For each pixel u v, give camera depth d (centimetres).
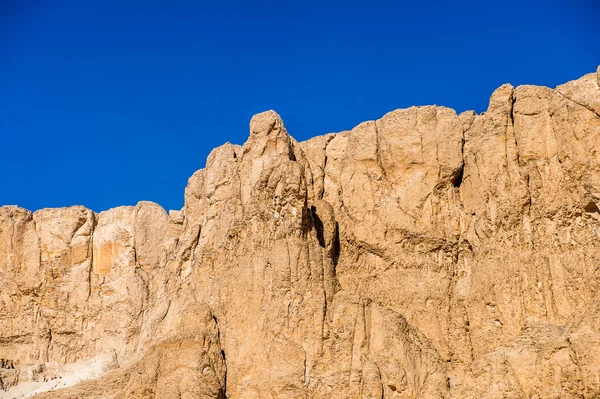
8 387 7031
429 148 6656
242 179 6750
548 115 6425
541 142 6388
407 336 6153
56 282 7550
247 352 6216
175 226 7338
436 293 6419
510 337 6150
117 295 7462
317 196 6756
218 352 6234
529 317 6128
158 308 6881
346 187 6750
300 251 6275
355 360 6038
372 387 5906
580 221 6159
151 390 6100
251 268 6375
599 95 6197
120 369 6675
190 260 6931
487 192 6444
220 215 6788
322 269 6291
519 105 6488
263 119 6800
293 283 6225
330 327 6131
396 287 6475
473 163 6562
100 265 7581
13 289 7556
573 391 5647
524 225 6297
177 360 6162
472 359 6250
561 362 5731
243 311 6325
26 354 7419
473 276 6372
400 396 5931
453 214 6556
